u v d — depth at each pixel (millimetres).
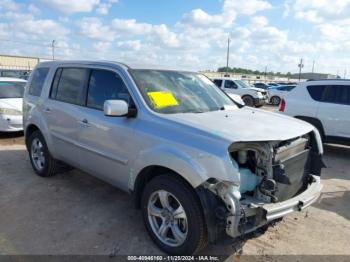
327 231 3867
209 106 3951
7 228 3693
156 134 3225
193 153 2881
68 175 5488
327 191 5246
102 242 3453
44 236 3543
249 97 20625
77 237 3539
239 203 2723
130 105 3607
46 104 4953
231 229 2713
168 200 3230
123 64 3973
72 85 4574
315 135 3760
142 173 3418
